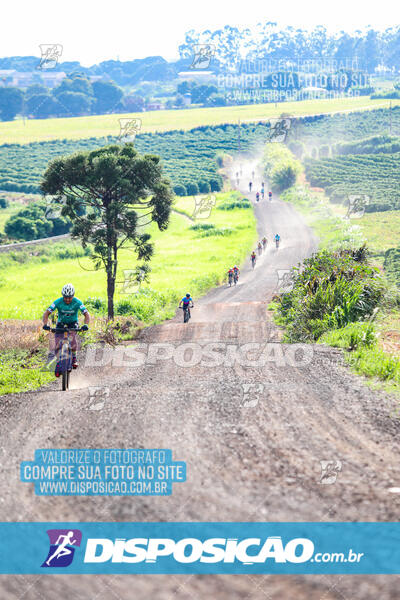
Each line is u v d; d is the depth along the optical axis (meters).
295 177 96.44
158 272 44.09
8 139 150.00
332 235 58.38
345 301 13.91
